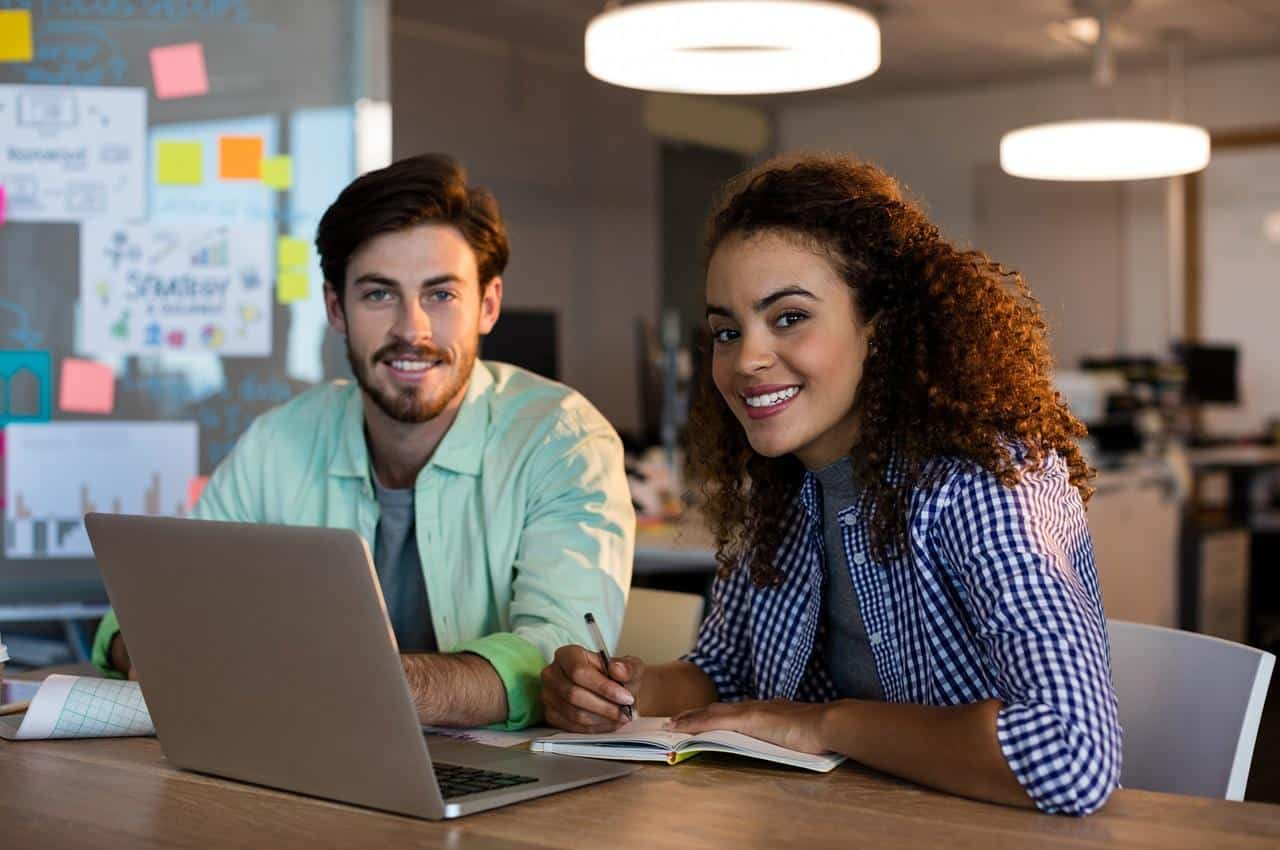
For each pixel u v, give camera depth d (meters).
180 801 1.38
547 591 1.91
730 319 1.60
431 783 1.29
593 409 2.17
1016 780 1.30
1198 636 1.66
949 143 9.65
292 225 3.31
